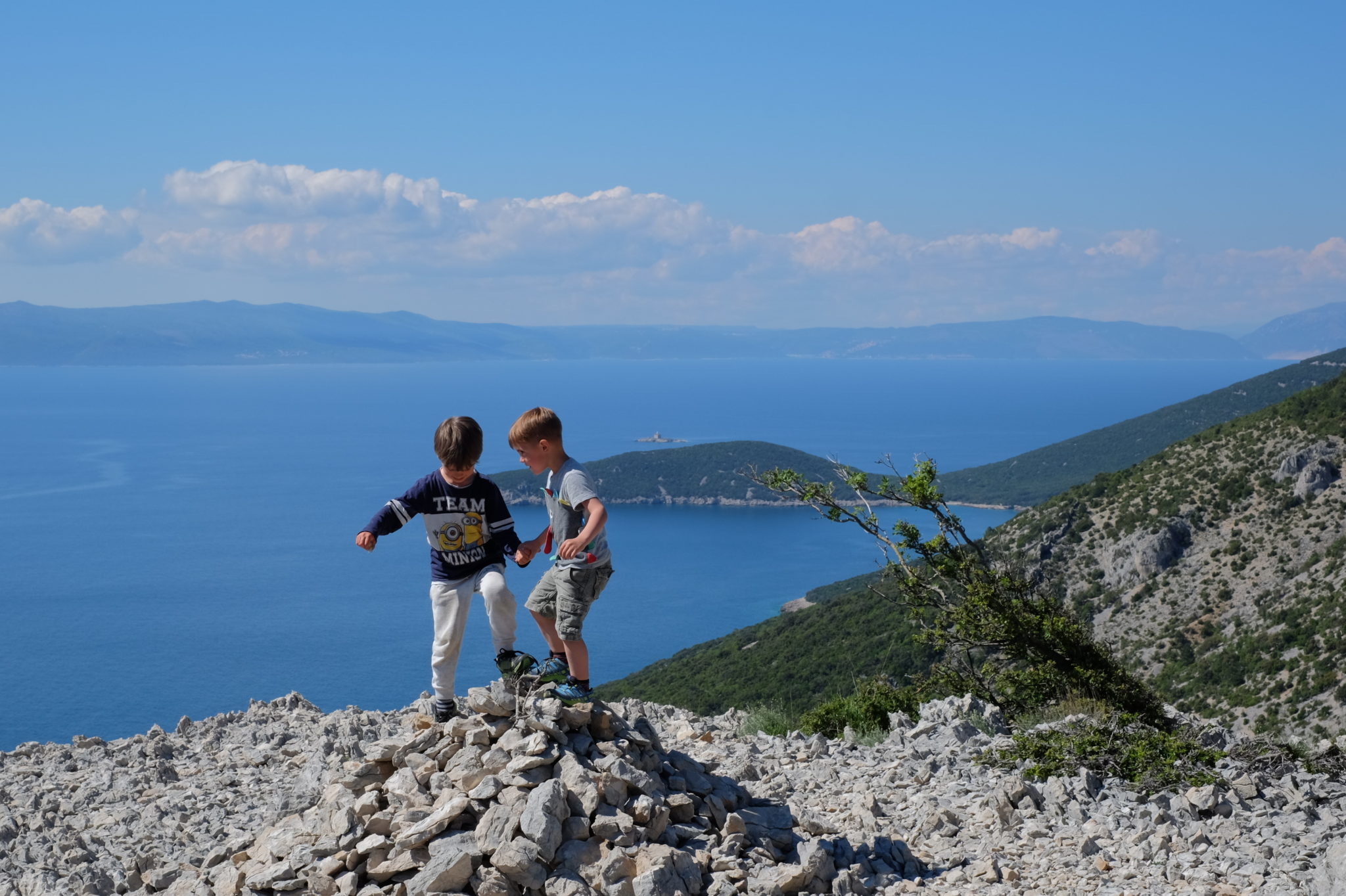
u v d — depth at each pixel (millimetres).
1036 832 7285
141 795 8250
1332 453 75562
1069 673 14500
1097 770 8734
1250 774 8445
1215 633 67875
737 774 8703
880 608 67625
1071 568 81750
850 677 56656
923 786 8641
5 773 9250
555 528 6441
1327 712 54344
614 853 5461
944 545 16484
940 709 11602
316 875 5566
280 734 9906
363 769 6395
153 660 165500
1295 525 72750
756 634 78062
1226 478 80625
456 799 5711
